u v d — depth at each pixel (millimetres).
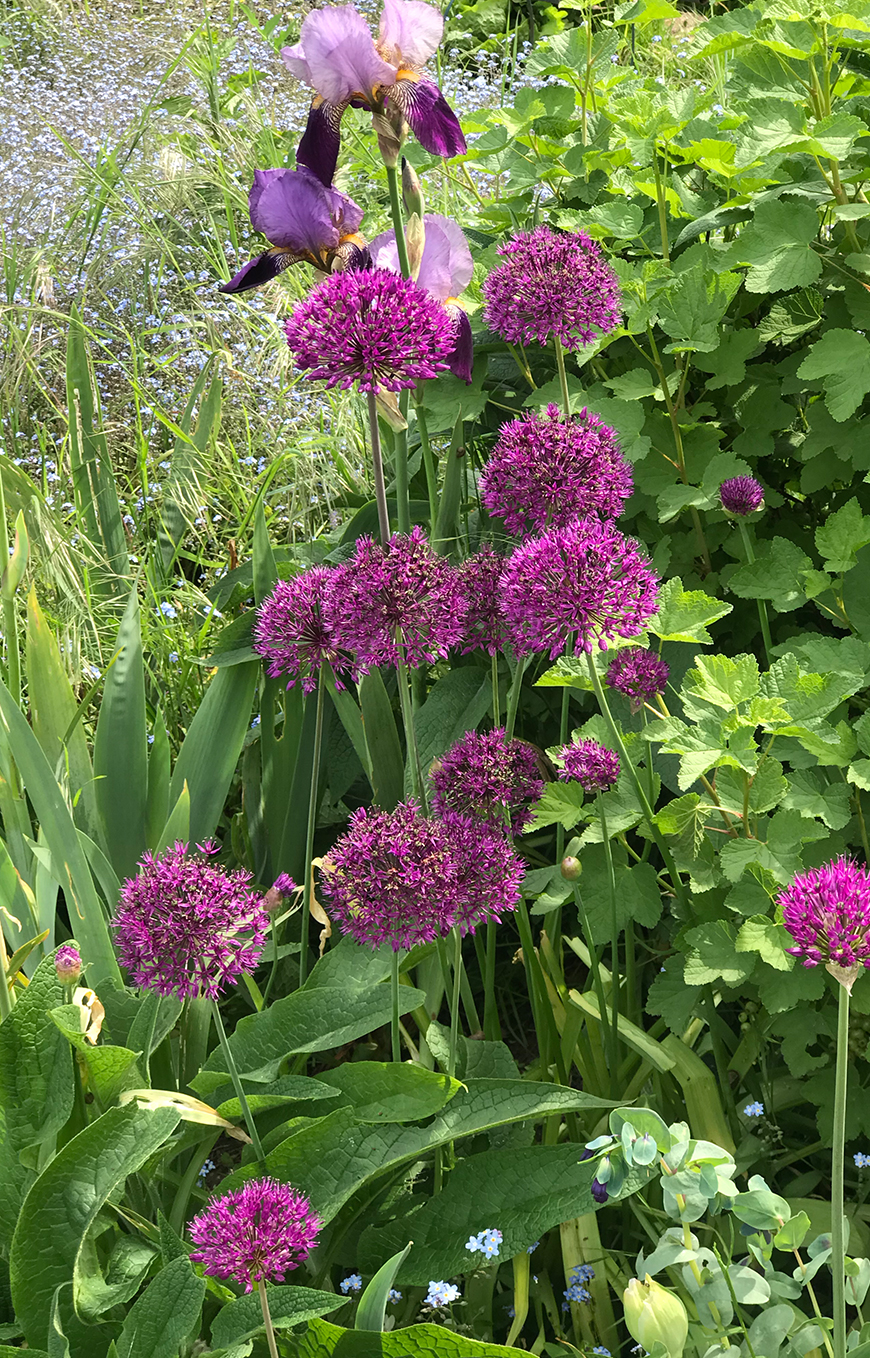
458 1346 669
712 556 1120
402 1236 787
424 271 924
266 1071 820
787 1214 628
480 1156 793
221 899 705
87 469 1386
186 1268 676
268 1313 646
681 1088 876
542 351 1171
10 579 974
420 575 753
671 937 1030
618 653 860
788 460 1143
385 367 740
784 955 789
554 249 858
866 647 881
